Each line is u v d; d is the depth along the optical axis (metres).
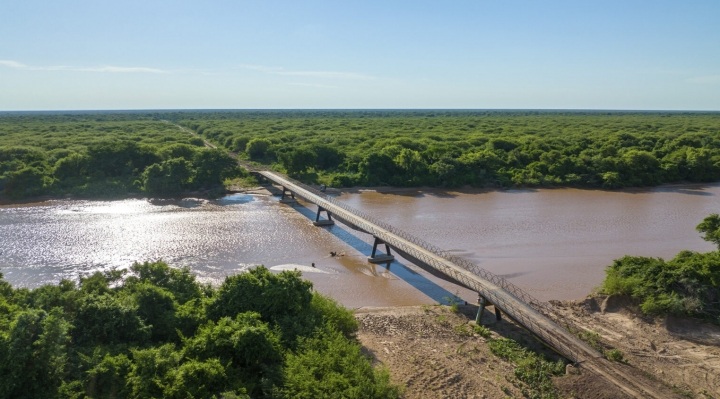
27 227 55.03
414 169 85.06
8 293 26.72
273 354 23.39
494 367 27.88
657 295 34.06
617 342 31.19
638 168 87.62
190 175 75.94
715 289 33.88
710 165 90.62
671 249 52.34
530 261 48.06
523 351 29.62
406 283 42.56
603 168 87.44
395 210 68.25
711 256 35.72
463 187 83.94
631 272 36.88
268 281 27.83
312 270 44.62
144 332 24.36
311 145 95.06
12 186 68.44
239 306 26.58
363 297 39.25
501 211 68.25
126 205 67.44
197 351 22.98
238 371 22.42
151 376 20.77
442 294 40.28
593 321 34.25
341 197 76.38
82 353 22.28
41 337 19.41
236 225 58.62
